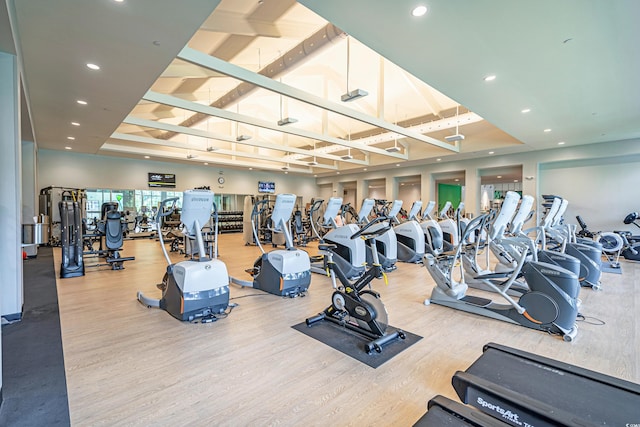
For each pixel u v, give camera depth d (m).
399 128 7.68
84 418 1.81
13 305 3.32
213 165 14.07
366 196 15.89
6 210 3.30
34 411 1.86
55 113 6.00
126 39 3.44
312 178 18.36
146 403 1.95
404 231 6.95
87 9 2.91
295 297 4.24
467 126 9.23
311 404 1.95
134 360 2.49
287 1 4.36
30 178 7.20
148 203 12.99
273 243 9.42
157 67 4.11
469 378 1.76
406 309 3.76
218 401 1.98
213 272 3.43
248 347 2.73
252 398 2.01
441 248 6.57
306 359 2.52
